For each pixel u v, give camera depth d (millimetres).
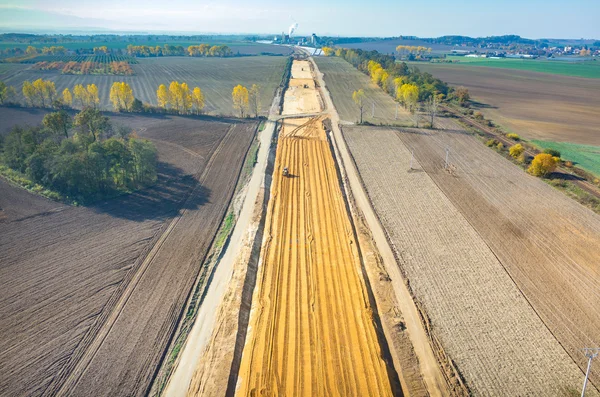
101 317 34031
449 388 28547
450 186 61781
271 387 27875
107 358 30266
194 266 41156
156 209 52781
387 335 33281
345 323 33875
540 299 37406
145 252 43125
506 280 40000
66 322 33281
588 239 47219
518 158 71812
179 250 43812
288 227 49531
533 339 32906
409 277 40438
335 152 78500
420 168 68875
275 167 69125
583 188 61344
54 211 50625
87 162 53531
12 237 44594
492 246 45750
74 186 54281
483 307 36406
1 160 62062
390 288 38719
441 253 44500
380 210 54344
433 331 33688
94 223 48531
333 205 55500
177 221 49938
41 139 64188
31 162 56312
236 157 72500
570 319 35031
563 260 43281
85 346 31188
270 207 54656
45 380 28188
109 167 56594
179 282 38688
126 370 29359
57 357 30062
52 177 54938
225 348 31078
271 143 81375
